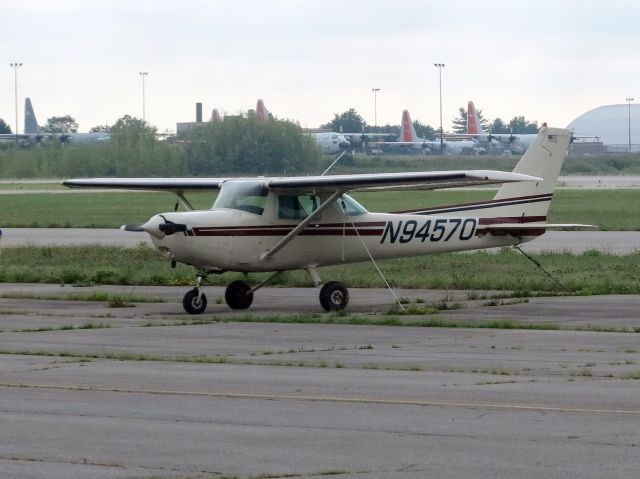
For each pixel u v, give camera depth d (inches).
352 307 2265.0
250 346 1683.1
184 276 2837.1
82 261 3312.0
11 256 3442.4
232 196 2175.2
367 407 1192.8
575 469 930.1
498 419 1123.9
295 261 2199.8
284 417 1146.0
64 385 1338.6
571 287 2498.8
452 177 1985.7
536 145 2373.3
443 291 2556.6
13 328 1921.8
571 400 1216.2
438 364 1486.2
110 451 1006.4
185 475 926.4
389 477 914.1
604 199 7293.3
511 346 1656.0
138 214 6186.0
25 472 937.5
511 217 2377.0
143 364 1505.9
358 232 2237.9
